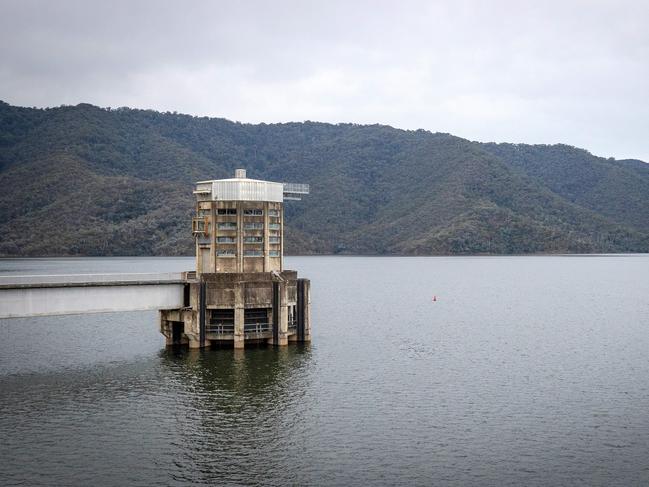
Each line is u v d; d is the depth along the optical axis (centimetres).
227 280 7994
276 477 4603
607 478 4594
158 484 4484
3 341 9331
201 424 5559
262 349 8188
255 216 8262
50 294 7138
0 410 5862
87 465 4753
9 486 4412
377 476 4625
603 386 6800
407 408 6022
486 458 4916
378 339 9412
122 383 6738
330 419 5706
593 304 14500
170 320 8181
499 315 12406
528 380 7031
